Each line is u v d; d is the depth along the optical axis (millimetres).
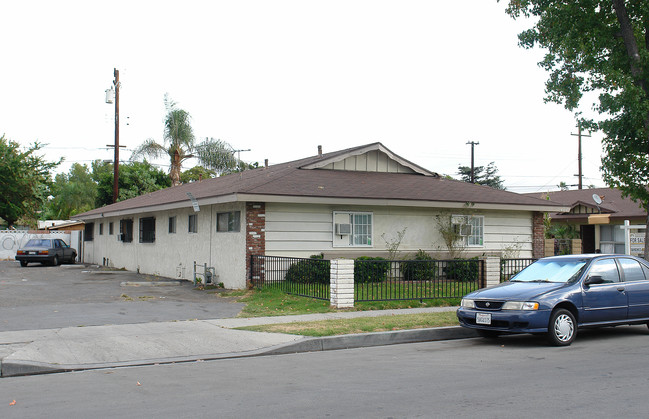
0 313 13250
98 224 35156
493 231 22266
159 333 10781
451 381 7605
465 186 23250
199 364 8914
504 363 8875
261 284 17625
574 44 16375
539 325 10242
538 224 23219
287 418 5930
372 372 8227
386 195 19250
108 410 6281
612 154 16891
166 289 19016
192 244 22016
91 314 13156
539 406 6340
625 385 7328
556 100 17578
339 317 12586
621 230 28984
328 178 20500
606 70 15898
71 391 7184
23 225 52844
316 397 6789
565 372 8156
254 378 7871
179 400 6691
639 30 17219
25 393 7102
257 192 17281
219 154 39281
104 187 51969
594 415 5988
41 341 9852
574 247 25328
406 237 20516
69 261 35438
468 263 18156
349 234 19438
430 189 21281
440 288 17234
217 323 11867
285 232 18375
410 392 7004
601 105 16125
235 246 18562
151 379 7848
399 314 13102
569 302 10617
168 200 22688
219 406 6410
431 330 11359
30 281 22062
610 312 11109
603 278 11281
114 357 9102
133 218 28703
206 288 19188
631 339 11336
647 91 16031
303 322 11906
